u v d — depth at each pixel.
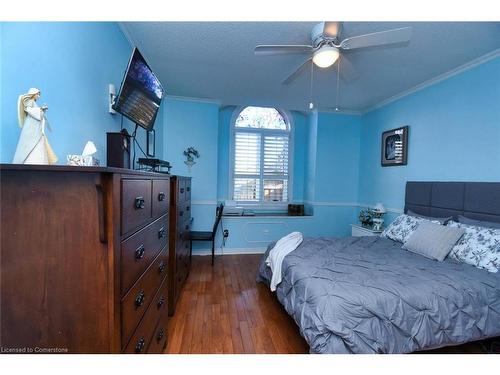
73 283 0.77
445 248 2.13
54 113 1.14
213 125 3.97
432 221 2.53
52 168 0.70
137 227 1.02
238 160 4.74
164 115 3.79
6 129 0.86
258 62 2.56
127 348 0.91
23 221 0.73
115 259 0.79
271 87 3.28
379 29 1.91
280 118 4.95
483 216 2.27
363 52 2.27
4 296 0.73
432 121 2.90
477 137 2.39
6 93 0.86
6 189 0.72
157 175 1.35
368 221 3.83
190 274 3.25
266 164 4.86
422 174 3.04
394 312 1.44
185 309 2.33
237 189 4.76
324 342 1.38
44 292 0.75
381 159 3.80
